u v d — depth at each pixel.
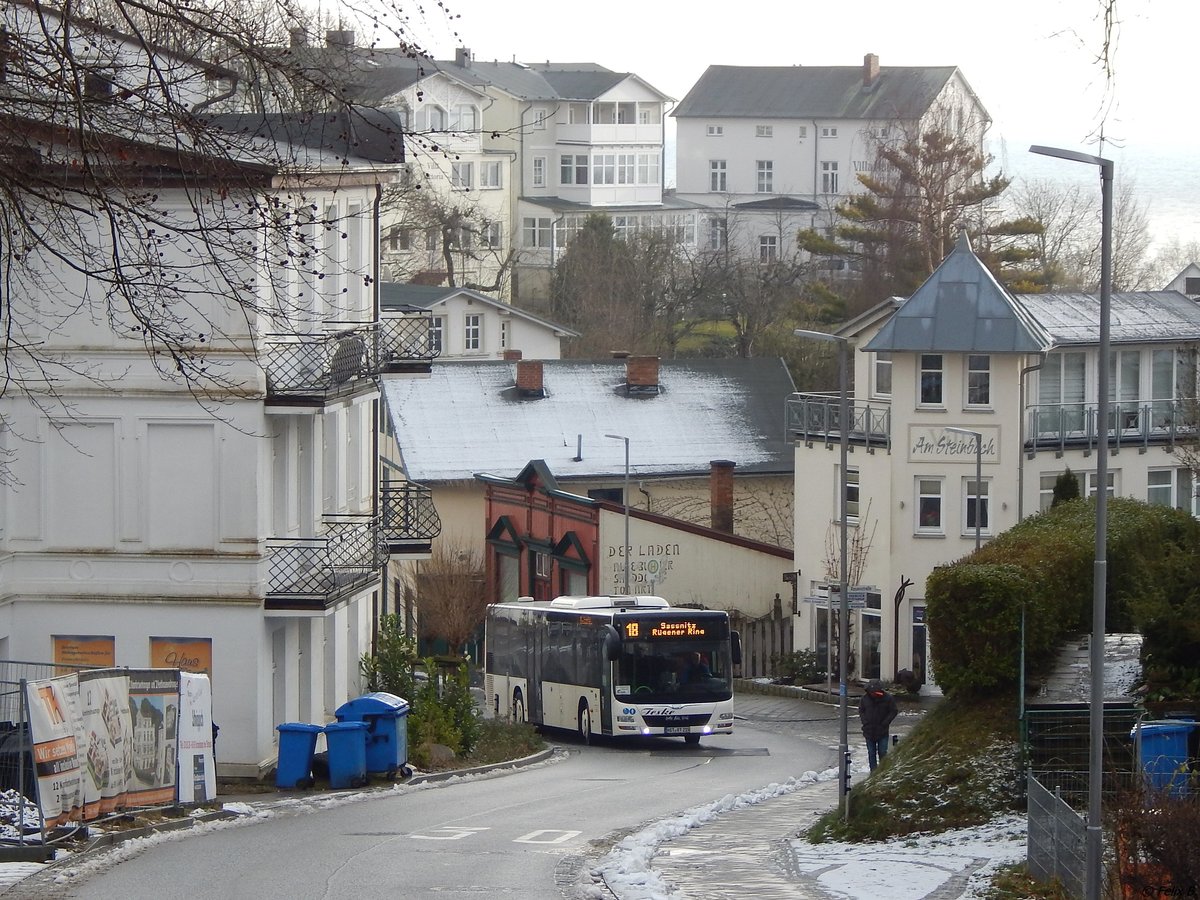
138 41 28.59
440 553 111.56
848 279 165.88
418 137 35.22
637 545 103.75
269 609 53.94
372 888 34.69
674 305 174.25
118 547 53.91
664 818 46.34
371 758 53.47
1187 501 98.06
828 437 98.19
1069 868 32.78
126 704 40.97
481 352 147.88
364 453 66.94
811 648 100.25
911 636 94.25
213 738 46.56
